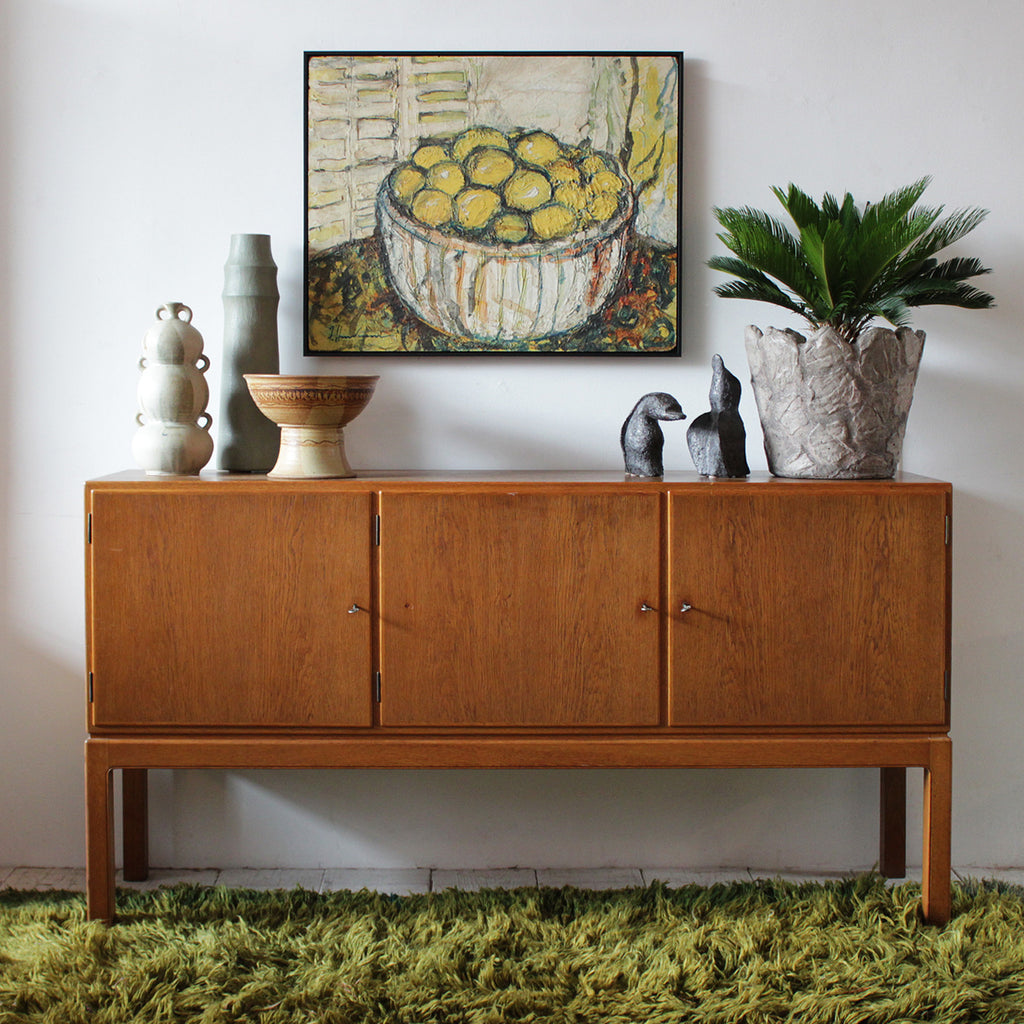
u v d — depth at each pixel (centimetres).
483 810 252
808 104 244
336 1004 187
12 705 252
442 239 244
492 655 210
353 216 244
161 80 243
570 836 252
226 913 221
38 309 246
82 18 242
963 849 254
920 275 229
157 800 250
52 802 252
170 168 245
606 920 218
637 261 244
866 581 209
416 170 243
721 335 248
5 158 244
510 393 249
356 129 243
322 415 216
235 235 234
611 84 241
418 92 242
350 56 241
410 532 208
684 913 222
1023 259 246
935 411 249
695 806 252
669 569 208
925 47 243
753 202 246
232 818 251
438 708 210
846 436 215
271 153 245
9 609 250
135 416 238
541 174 243
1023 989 193
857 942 208
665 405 220
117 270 246
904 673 210
